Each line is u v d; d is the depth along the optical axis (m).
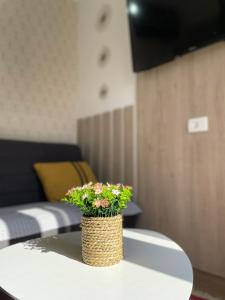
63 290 0.83
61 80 2.93
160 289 0.83
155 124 2.24
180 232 2.05
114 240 1.02
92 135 2.85
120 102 2.56
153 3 2.13
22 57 2.66
